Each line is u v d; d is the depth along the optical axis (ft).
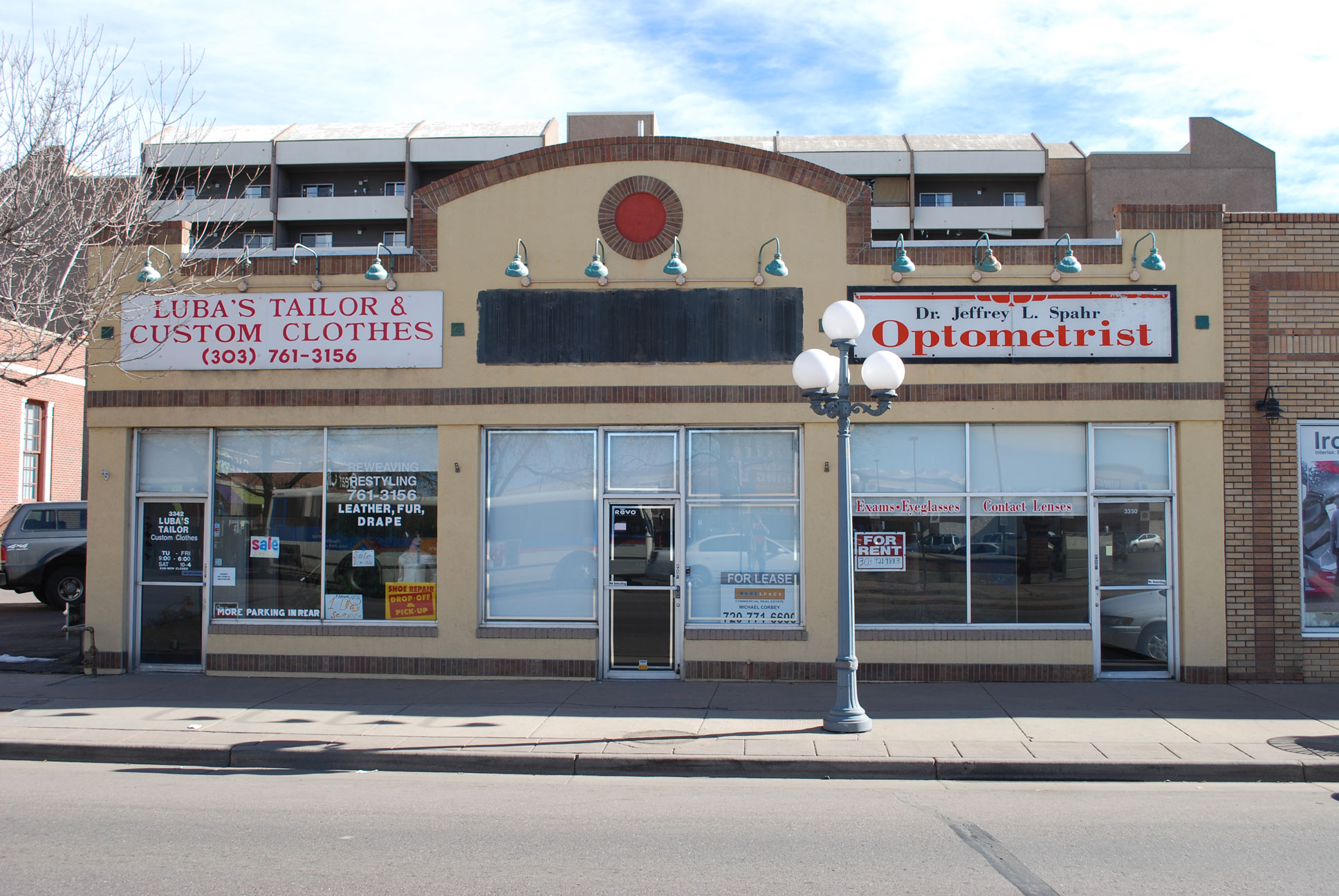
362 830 21.65
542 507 38.60
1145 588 37.60
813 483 37.45
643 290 38.01
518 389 38.04
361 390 38.47
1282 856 19.97
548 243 38.29
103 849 20.21
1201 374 37.22
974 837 21.30
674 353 37.76
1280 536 37.11
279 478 39.42
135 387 39.19
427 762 27.66
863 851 20.26
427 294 38.45
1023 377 37.32
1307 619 37.35
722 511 38.17
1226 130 159.94
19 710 32.96
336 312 38.68
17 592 59.47
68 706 33.58
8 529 58.95
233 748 28.32
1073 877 18.66
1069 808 23.67
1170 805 24.00
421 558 38.75
